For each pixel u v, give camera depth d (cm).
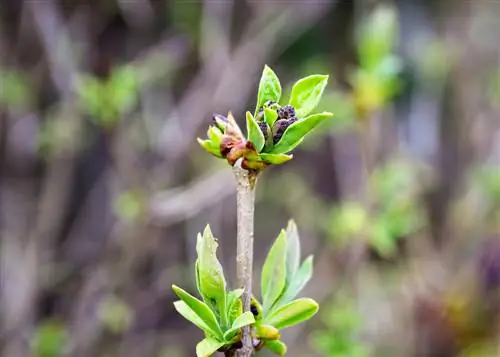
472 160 102
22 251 87
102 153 93
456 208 98
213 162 90
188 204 71
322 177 112
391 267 96
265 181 106
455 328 89
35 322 81
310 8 91
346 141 91
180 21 92
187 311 31
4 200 91
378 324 89
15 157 90
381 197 68
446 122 109
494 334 89
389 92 62
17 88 79
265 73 32
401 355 87
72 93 76
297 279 34
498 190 88
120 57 92
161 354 89
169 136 79
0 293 84
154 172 81
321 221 88
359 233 67
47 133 81
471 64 107
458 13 111
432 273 93
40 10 75
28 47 89
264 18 88
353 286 71
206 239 31
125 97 64
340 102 64
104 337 84
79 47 83
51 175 84
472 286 91
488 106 103
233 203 95
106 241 88
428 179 97
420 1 112
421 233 94
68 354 76
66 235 96
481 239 94
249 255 31
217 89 81
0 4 87
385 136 93
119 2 86
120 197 72
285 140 31
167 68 87
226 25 87
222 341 31
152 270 90
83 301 78
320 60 100
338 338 64
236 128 31
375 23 60
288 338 86
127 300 81
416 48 108
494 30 108
